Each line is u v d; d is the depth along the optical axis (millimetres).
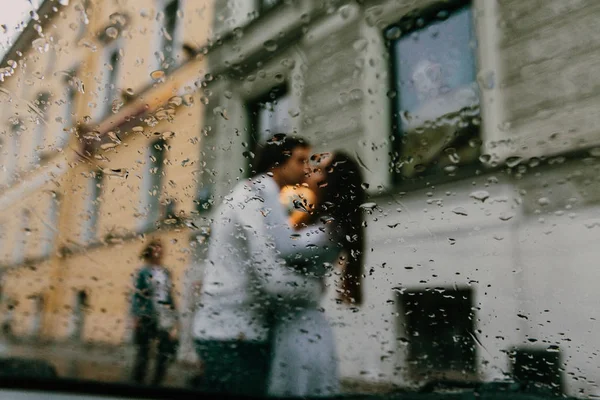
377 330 1267
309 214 1193
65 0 1494
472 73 2326
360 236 1344
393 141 2307
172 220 1325
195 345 901
